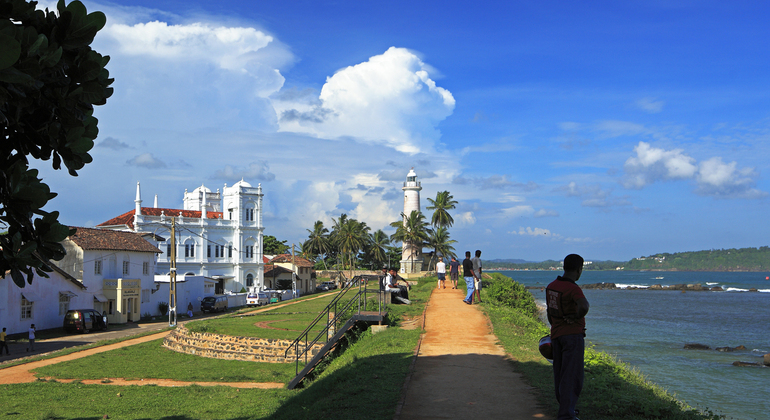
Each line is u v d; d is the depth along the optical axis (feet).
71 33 19.12
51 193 19.79
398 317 67.62
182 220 271.69
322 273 381.40
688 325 182.50
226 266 288.10
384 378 37.24
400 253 457.27
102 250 159.22
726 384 92.79
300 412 34.22
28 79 15.98
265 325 94.48
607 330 165.37
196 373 69.41
